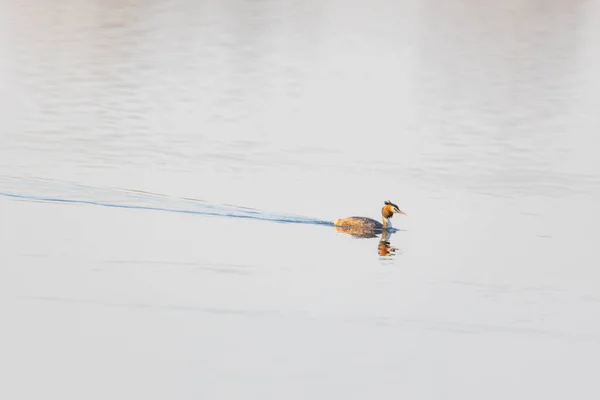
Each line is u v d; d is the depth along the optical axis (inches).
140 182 1135.0
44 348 740.0
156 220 1007.6
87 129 1391.5
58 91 1625.2
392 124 1505.9
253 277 876.6
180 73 1801.2
